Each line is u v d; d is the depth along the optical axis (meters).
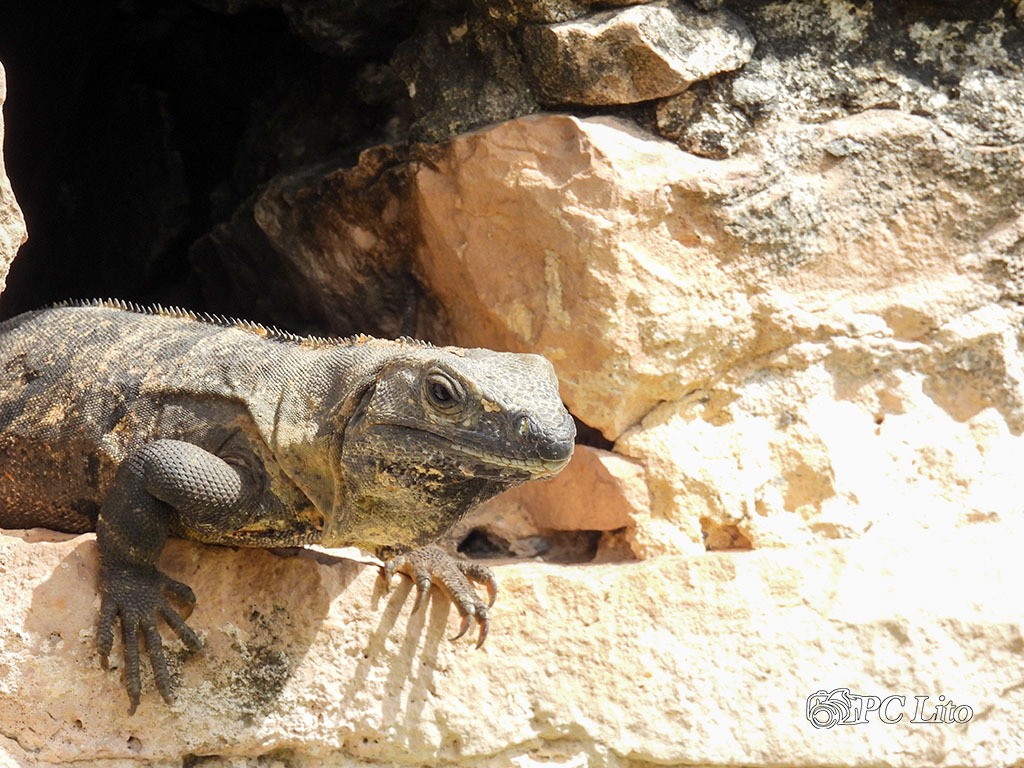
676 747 5.88
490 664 5.89
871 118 6.72
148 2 8.05
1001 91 6.80
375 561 6.12
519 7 6.47
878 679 6.04
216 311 8.45
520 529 6.94
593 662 5.95
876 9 6.79
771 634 6.05
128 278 8.60
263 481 5.45
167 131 8.41
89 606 5.21
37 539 5.69
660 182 6.39
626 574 6.10
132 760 5.24
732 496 6.52
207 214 8.34
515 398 4.96
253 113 8.09
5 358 5.98
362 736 5.68
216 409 5.59
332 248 7.34
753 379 6.70
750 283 6.59
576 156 6.39
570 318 6.41
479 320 6.84
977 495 6.60
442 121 6.80
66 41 8.19
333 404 5.38
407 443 5.04
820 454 6.57
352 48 7.22
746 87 6.63
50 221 8.56
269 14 7.79
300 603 5.61
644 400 6.56
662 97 6.57
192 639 5.28
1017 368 6.80
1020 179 6.76
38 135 8.33
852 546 6.29
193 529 5.35
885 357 6.73
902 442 6.68
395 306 7.31
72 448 5.75
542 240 6.43
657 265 6.42
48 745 5.11
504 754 5.84
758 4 6.71
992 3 6.79
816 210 6.63
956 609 6.16
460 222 6.66
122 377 5.76
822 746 5.94
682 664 5.98
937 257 6.79
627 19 6.36
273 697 5.50
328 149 7.62
